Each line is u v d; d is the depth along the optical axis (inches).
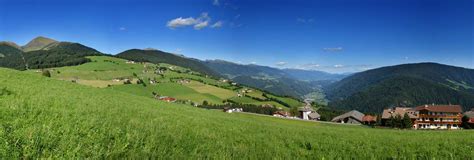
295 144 568.4
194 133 542.6
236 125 880.9
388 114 4830.2
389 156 493.4
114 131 403.2
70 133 350.9
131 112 781.9
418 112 5147.6
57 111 526.9
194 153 371.9
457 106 5113.2
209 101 7450.8
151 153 334.0
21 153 269.9
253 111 6742.1
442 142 663.8
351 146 570.9
